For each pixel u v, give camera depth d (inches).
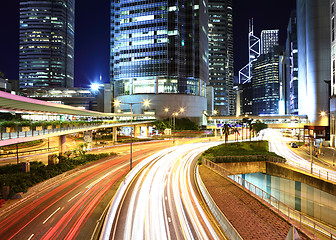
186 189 1181.7
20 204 948.6
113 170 1542.8
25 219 809.5
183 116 5226.4
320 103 4685.0
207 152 2107.5
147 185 1237.7
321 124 4660.4
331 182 1275.8
